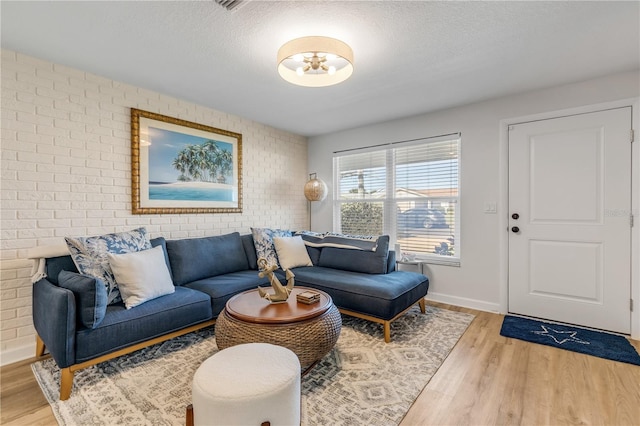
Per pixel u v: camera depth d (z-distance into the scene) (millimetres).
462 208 3262
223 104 3221
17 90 2135
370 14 1724
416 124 3578
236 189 3619
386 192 3887
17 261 2141
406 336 2484
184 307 2182
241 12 1705
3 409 1595
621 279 2516
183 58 2234
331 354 2178
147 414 1554
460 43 2029
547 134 2803
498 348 2270
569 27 1853
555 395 1707
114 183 2621
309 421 1500
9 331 2111
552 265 2805
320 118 3697
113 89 2613
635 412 1563
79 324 1722
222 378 1198
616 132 2512
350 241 3326
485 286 3131
